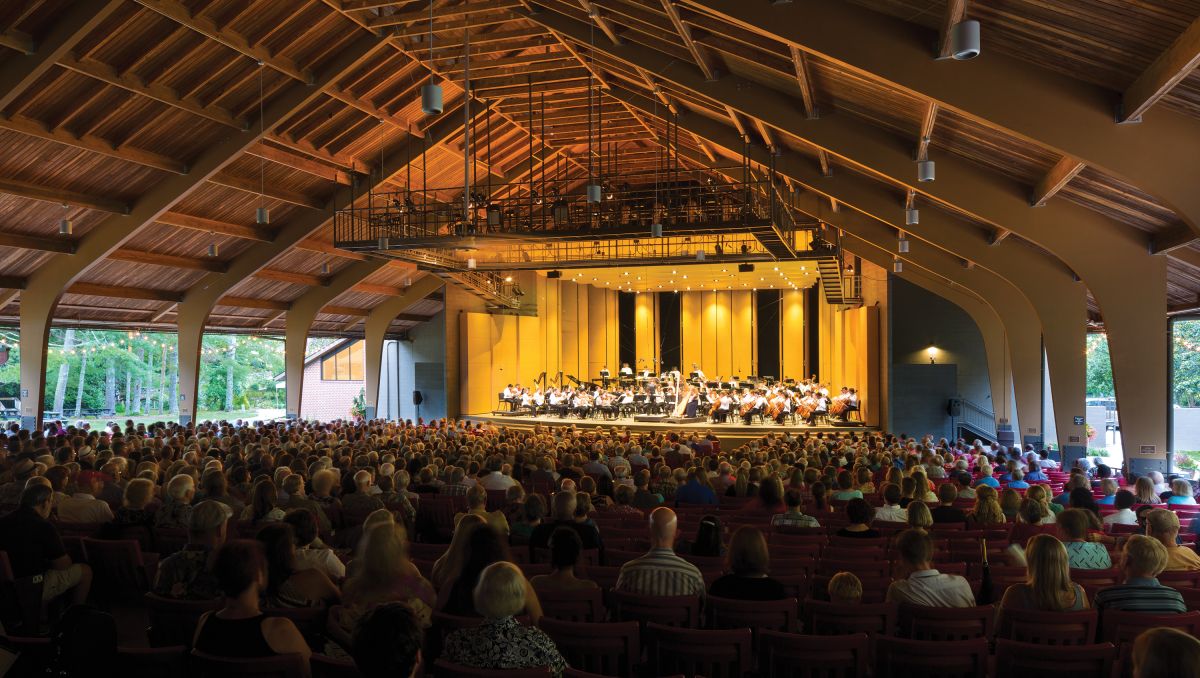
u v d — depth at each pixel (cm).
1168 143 884
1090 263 1337
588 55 1895
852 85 1213
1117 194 1215
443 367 3609
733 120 1802
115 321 2745
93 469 1162
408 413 3834
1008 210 1357
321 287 3120
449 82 2205
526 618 467
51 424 2191
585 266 2609
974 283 2294
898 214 1844
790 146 1839
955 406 2794
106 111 1725
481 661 363
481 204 2239
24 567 594
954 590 534
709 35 1302
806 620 610
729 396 3181
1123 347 1335
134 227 2075
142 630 669
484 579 375
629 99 2094
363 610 456
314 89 1891
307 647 396
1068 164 1112
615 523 959
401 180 2539
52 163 1825
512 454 1557
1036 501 803
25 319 2202
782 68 1259
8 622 587
